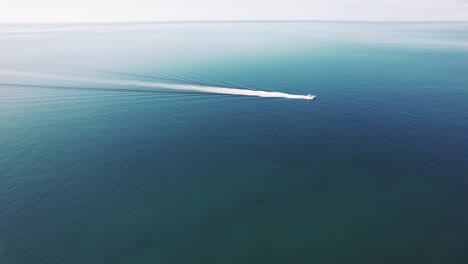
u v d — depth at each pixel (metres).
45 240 41.22
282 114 81.50
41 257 38.81
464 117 76.44
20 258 38.56
